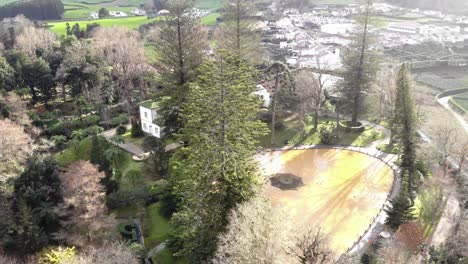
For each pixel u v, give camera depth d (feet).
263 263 80.12
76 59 231.09
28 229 117.08
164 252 118.83
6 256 108.68
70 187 125.80
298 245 92.58
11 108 189.37
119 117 212.84
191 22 165.37
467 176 153.58
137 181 153.28
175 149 163.32
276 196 151.64
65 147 186.91
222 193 100.68
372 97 214.90
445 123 168.14
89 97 228.02
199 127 107.76
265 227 84.33
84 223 120.57
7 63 227.40
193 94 115.34
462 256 113.29
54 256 108.88
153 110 185.16
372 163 176.96
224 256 88.02
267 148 190.80
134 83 243.19
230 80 107.24
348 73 208.64
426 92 235.40
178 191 113.50
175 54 165.68
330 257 106.63
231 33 203.82
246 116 108.78
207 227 100.63
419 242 119.34
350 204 146.61
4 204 125.80
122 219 136.26
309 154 185.88
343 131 208.33
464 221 120.26
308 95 206.39
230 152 102.01
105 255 98.53
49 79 233.14
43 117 215.92
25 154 151.53
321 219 138.00
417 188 150.10
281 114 208.74
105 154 156.66
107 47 252.83
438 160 157.28
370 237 127.34
